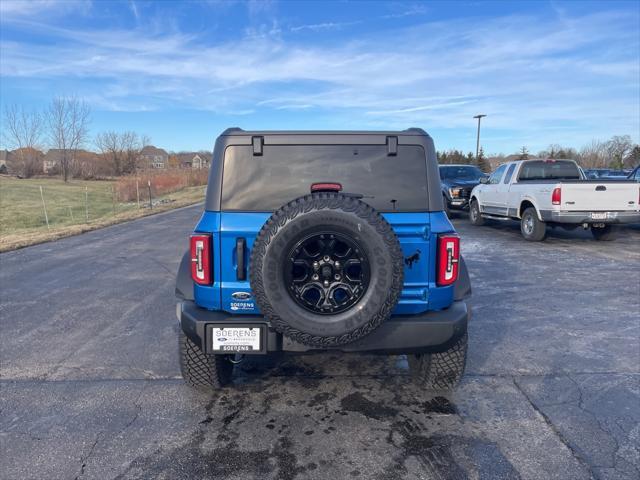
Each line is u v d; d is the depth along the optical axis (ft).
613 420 10.49
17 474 8.70
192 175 145.28
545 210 32.81
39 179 192.24
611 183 31.17
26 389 12.17
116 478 8.60
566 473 8.68
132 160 220.64
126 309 19.38
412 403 11.39
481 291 21.34
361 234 8.78
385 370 13.35
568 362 13.64
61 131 186.19
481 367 13.33
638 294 20.79
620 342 15.15
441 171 54.39
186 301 10.74
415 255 10.15
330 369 13.46
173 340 15.78
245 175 10.27
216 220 10.03
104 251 34.06
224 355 11.80
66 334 16.40
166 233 44.11
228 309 10.09
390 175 10.34
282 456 9.27
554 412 10.87
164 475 8.68
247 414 10.91
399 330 9.75
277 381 12.66
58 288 22.99
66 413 10.94
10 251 34.37
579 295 20.65
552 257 29.40
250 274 9.14
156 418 10.72
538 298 20.20
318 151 10.32
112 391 12.06
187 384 11.92
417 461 9.09
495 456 9.21
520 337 15.62
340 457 9.23
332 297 9.07
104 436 9.97
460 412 10.93
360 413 10.93
